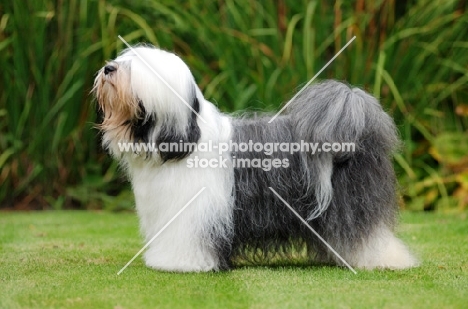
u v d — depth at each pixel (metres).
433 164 13.95
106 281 7.37
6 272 7.96
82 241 10.35
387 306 6.41
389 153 8.13
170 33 13.68
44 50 13.66
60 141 13.90
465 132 14.10
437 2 13.48
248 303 6.49
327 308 6.33
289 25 13.29
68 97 13.38
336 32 13.18
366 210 7.90
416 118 13.75
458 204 13.35
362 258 8.01
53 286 7.18
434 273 7.81
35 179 14.05
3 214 13.30
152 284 7.18
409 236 10.52
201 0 13.90
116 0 13.77
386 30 13.57
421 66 13.71
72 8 13.50
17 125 13.80
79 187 14.12
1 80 13.75
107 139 7.75
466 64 13.74
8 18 13.68
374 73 13.40
